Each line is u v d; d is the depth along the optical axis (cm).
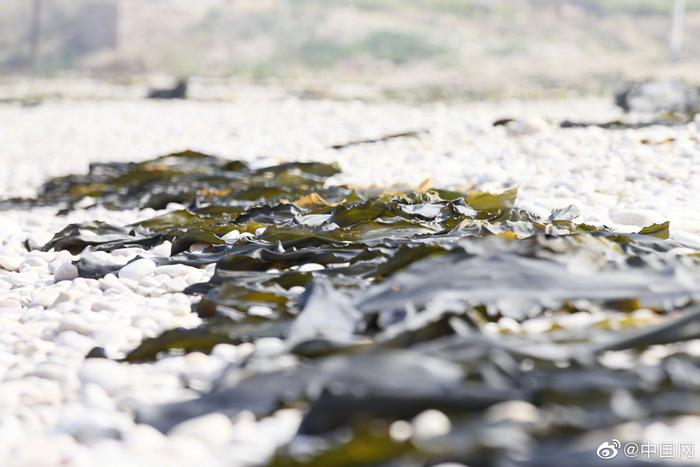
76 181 1393
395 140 1605
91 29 7056
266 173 1308
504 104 2812
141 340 604
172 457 429
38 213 1195
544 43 6581
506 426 409
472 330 529
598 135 1369
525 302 588
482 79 4781
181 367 550
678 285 611
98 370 544
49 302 729
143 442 447
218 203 1152
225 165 1411
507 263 622
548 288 602
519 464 384
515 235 743
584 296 597
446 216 905
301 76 5559
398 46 6400
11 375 571
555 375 464
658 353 507
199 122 2177
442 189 1052
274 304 656
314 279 664
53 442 450
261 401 470
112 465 423
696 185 1062
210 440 448
